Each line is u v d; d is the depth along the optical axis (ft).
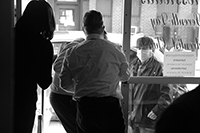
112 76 8.29
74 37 12.83
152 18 9.96
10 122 8.36
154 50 10.02
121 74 8.55
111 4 12.11
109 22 12.04
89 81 8.19
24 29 8.43
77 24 12.92
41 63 8.48
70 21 12.84
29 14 8.52
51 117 14.02
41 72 8.52
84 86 8.22
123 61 8.46
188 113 3.69
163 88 10.29
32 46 8.41
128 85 9.93
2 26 8.05
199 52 10.13
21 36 8.43
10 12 8.05
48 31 8.61
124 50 9.86
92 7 12.57
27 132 8.82
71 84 8.69
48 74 8.61
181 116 3.71
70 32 12.88
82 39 9.58
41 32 8.50
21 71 8.51
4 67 8.16
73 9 12.78
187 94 3.94
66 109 9.90
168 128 3.75
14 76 8.50
